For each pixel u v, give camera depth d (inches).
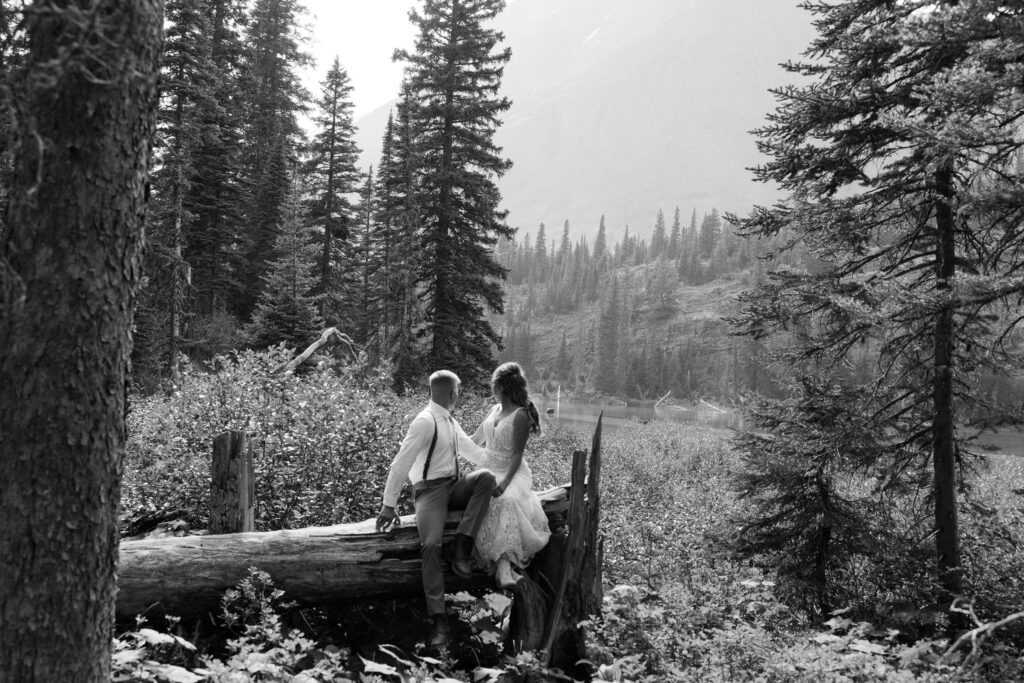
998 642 264.8
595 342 7485.2
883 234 340.5
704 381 6441.9
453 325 951.0
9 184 95.0
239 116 1445.6
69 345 86.7
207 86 980.6
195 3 949.2
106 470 91.4
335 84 1466.5
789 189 332.8
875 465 330.3
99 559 91.7
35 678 87.2
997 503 497.7
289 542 184.5
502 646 199.5
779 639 228.7
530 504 203.8
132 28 88.0
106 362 90.1
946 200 278.2
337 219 1443.2
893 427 319.3
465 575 197.3
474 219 971.9
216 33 1317.7
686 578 303.1
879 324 275.3
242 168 1569.9
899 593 305.4
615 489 548.7
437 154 973.8
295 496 266.2
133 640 161.6
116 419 92.3
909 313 272.7
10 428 85.8
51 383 86.1
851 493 361.7
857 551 303.9
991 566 327.3
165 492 252.2
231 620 169.3
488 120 966.4
